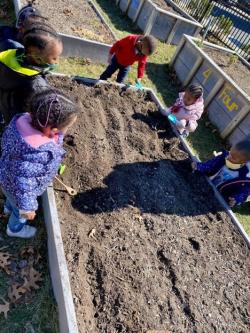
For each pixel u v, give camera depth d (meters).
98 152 3.83
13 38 3.30
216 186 4.02
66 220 3.09
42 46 2.61
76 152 3.70
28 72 2.79
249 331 2.88
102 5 8.48
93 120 4.20
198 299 2.93
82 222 3.14
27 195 2.34
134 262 2.99
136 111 4.63
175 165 4.09
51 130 2.23
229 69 6.95
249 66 7.42
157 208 3.53
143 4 7.80
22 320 2.71
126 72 5.25
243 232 3.60
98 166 3.67
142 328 2.61
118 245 3.07
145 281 2.90
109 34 6.65
